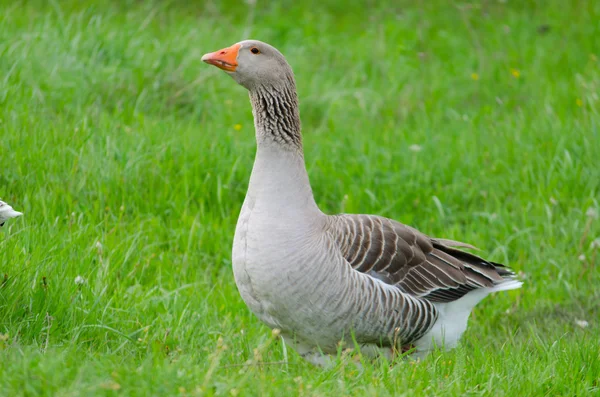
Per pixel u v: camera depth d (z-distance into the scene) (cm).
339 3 2230
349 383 750
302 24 2030
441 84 1794
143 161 1220
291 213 825
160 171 1225
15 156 1148
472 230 1283
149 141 1262
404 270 884
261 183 840
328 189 1330
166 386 661
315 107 1653
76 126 1243
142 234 1123
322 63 1859
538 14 2131
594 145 1409
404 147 1439
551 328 1078
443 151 1435
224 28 1903
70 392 625
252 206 840
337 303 823
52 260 939
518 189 1362
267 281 820
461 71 1859
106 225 1098
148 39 1606
